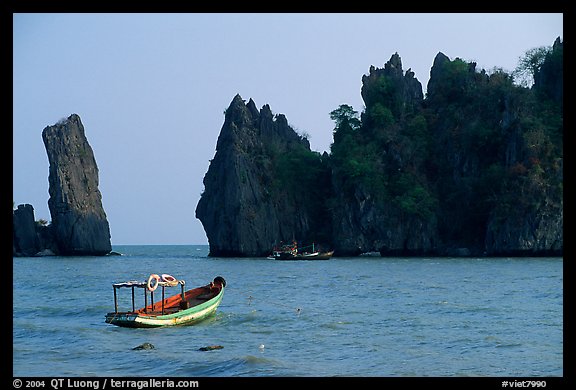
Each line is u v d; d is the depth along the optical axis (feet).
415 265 529.45
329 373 144.05
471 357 159.02
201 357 159.33
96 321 222.89
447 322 210.59
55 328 204.13
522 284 337.11
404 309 242.58
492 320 213.66
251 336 188.85
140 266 568.82
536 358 157.48
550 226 644.69
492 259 617.62
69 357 162.20
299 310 234.38
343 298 283.38
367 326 204.33
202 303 212.43
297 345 175.22
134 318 197.57
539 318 216.33
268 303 265.95
